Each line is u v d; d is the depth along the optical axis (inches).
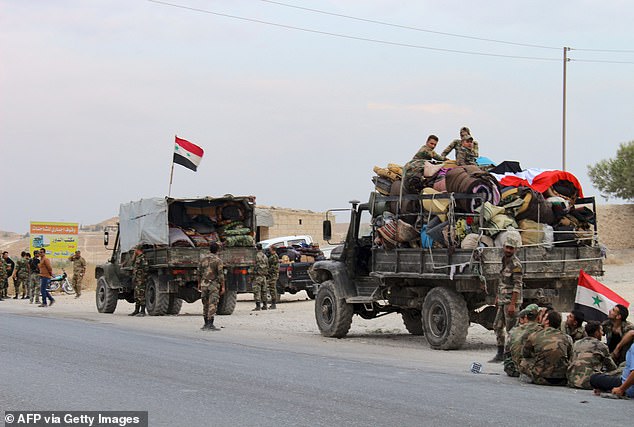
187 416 760.3
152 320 2038.6
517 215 1290.6
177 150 2332.7
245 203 2279.8
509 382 971.3
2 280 3420.3
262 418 748.0
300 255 2775.6
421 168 1390.3
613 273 3186.5
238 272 2224.4
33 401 838.5
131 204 2274.9
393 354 1286.9
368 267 1576.0
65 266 5054.1
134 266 2222.0
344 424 719.1
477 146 1429.6
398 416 753.0
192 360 1165.1
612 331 1022.4
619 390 851.4
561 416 753.0
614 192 5108.3
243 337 1571.1
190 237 2224.4
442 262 1304.1
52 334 1571.1
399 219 1417.3
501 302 1176.8
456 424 715.4
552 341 942.4
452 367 1120.8
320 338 1576.0
